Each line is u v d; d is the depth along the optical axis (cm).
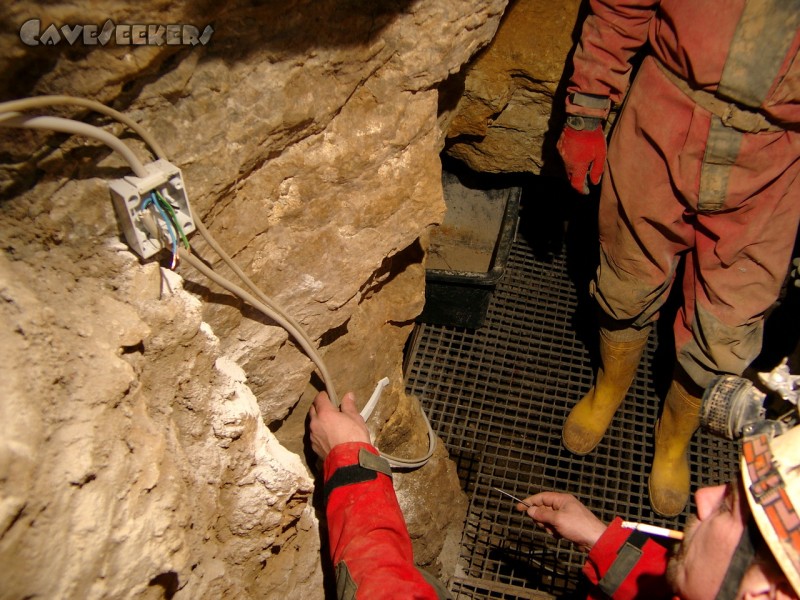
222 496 139
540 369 297
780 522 89
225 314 147
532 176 310
